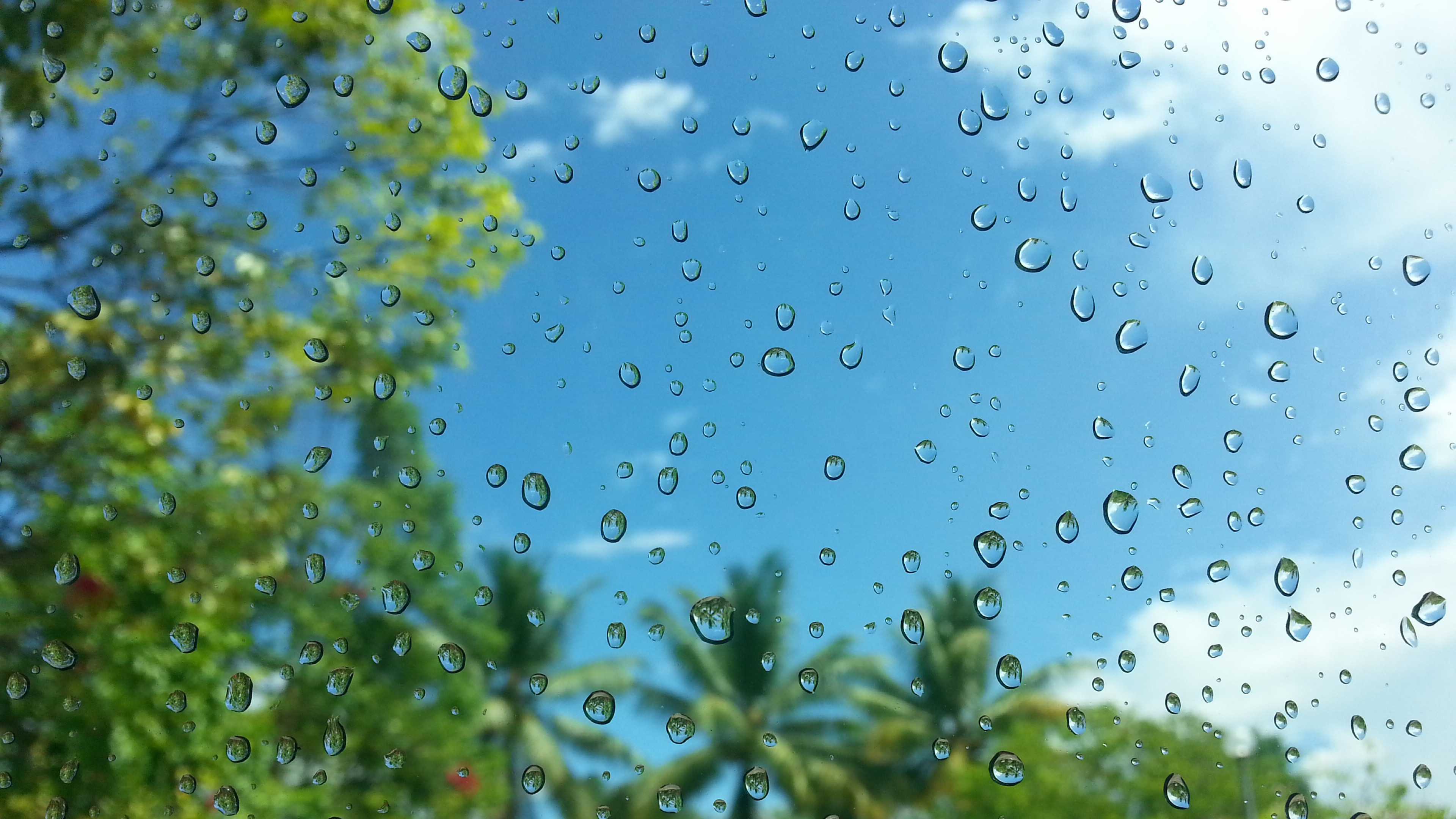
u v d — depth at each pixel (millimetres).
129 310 206
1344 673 119
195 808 194
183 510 207
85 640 192
